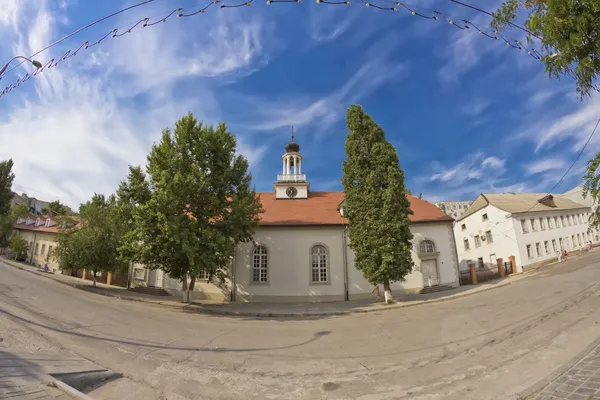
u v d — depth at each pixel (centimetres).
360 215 2112
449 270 2550
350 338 1121
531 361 750
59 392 529
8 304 1486
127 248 1833
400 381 694
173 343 1033
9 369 584
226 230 1950
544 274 2662
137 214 1797
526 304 1473
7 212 5116
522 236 3588
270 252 2439
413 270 2489
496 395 585
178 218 1720
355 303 2180
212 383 696
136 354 893
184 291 2119
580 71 330
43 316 1312
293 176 3100
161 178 1750
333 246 2453
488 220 3912
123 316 1483
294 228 2477
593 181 315
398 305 1934
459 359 816
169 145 1931
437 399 592
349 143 2264
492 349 876
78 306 1656
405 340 1048
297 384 694
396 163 2164
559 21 321
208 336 1152
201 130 2006
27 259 4628
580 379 579
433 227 2616
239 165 2120
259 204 2148
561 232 4128
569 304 1352
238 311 1869
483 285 2505
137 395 623
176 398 615
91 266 2559
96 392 630
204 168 1966
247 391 656
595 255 3472
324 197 3022
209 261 1769
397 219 2031
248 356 902
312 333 1227
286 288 2366
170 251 1764
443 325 1230
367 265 2052
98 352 889
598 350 732
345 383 695
